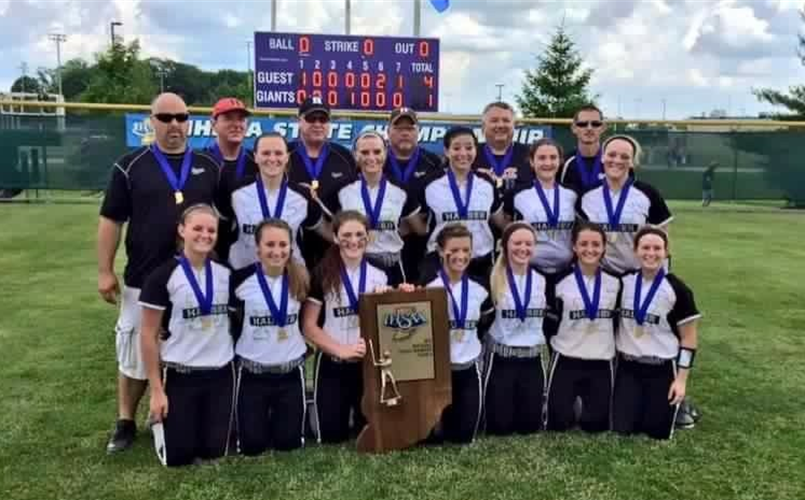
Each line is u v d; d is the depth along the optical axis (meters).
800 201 17.55
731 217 16.06
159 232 3.80
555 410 4.13
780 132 17.41
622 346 4.12
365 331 3.82
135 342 3.86
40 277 8.59
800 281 8.84
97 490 3.44
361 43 14.16
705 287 8.45
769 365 5.52
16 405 4.55
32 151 16.00
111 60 35.03
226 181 4.12
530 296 4.05
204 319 3.66
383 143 4.35
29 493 3.41
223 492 3.42
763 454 3.90
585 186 4.62
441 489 3.45
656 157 17.48
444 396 3.89
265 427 3.83
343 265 3.94
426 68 14.38
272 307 3.75
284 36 14.01
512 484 3.51
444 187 4.40
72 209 15.18
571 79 30.36
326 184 4.57
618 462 3.76
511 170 4.86
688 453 3.89
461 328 3.97
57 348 5.80
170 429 3.65
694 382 5.11
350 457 3.79
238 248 4.08
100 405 4.56
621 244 4.35
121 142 16.00
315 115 4.54
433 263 4.13
